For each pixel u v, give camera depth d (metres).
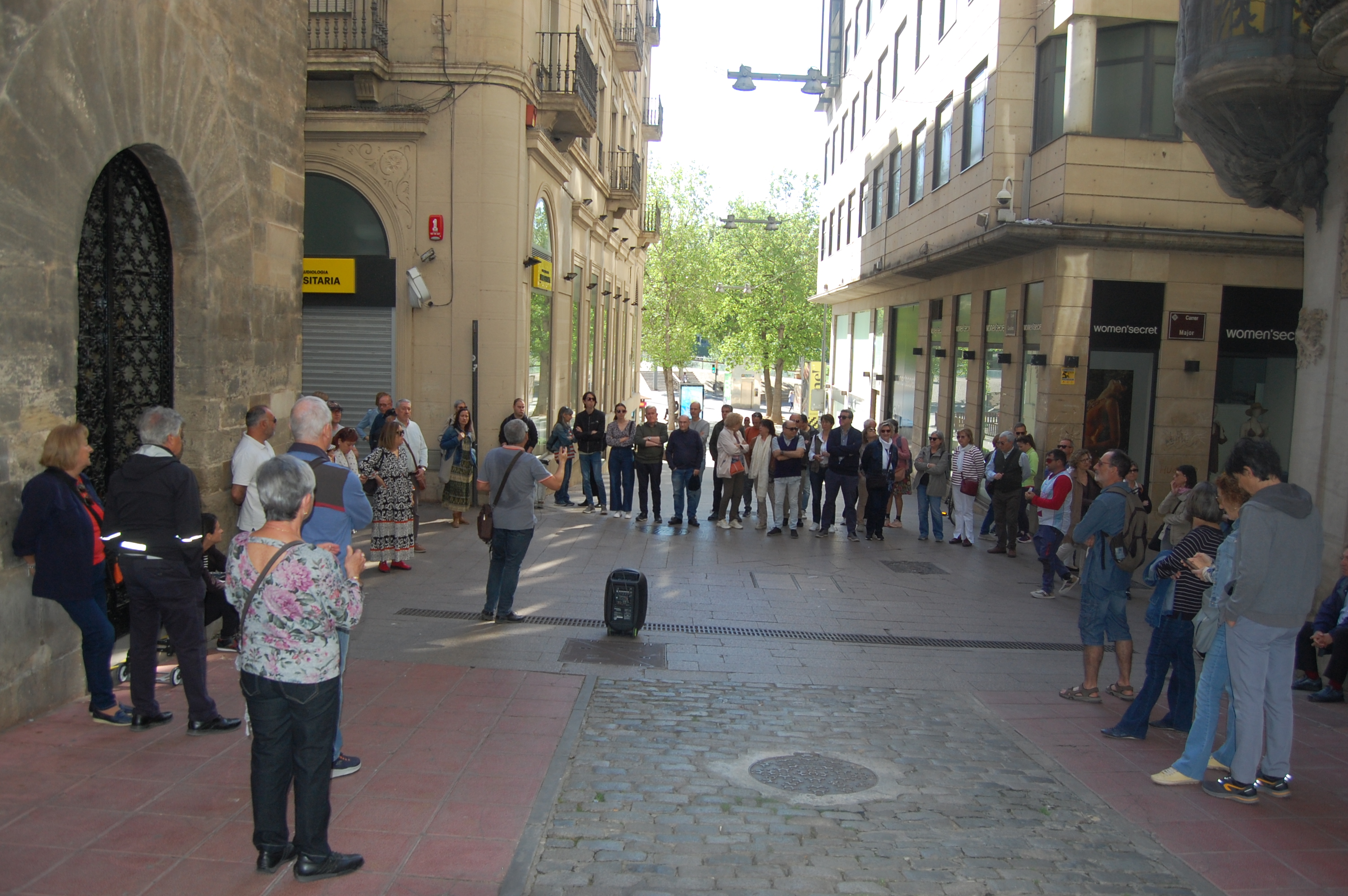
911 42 23.73
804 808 5.01
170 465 5.35
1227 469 5.60
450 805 4.75
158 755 5.12
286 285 8.51
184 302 7.05
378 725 5.86
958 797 5.27
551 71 16.55
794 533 14.64
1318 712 7.12
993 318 19.11
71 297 5.64
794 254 53.81
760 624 9.28
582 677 7.10
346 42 14.19
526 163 15.38
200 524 5.44
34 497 5.16
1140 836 4.83
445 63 14.42
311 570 3.84
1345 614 7.34
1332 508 8.20
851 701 7.07
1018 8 17.02
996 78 17.12
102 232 6.33
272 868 3.98
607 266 26.98
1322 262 8.52
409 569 10.61
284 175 8.41
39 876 3.87
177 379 7.08
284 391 8.52
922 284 24.39
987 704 7.12
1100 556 7.15
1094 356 15.84
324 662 3.87
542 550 12.35
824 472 15.59
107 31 5.82
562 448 15.36
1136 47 15.53
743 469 14.75
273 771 3.91
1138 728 6.34
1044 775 5.68
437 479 14.97
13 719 5.42
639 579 8.33
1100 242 15.39
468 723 5.98
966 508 14.62
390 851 4.24
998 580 12.15
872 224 28.22
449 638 7.98
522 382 15.48
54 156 5.42
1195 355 15.72
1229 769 5.71
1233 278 15.67
